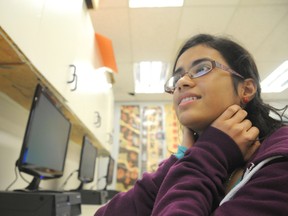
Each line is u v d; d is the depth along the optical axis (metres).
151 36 2.61
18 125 1.35
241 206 0.36
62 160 1.46
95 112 2.14
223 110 0.55
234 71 0.59
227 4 2.17
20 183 1.34
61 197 0.88
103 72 2.52
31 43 0.88
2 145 1.21
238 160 0.48
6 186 1.23
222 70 0.58
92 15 2.29
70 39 1.37
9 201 0.81
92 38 2.01
